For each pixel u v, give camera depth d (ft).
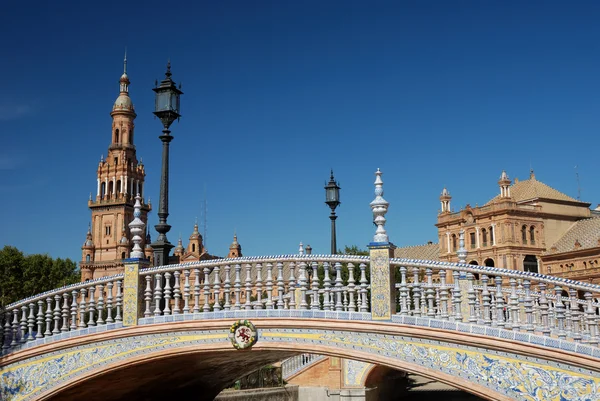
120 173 402.72
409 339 37.29
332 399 101.60
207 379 57.72
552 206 285.02
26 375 45.80
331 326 38.93
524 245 274.77
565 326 35.47
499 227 276.21
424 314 38.17
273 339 40.32
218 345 41.27
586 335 34.99
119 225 393.50
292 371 107.96
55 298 46.32
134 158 414.21
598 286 33.99
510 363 34.68
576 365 32.99
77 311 46.11
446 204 306.55
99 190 404.36
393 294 38.96
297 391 106.22
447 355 36.27
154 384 52.85
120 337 43.57
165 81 53.57
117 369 43.50
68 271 298.97
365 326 38.11
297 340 39.81
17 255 276.41
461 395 139.33
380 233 39.19
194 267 42.88
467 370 35.65
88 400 50.34
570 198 292.20
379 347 37.96
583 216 291.79
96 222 398.21
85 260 391.86
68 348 44.98
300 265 41.06
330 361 103.76
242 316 41.04
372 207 39.55
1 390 46.29
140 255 44.83
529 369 34.17
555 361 33.55
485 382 35.12
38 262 279.08
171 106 53.26
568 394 33.09
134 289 43.75
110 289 44.80
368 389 101.45
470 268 36.81
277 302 42.52
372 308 38.40
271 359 54.70
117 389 50.62
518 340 34.40
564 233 285.64
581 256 259.19
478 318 36.40
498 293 36.17
